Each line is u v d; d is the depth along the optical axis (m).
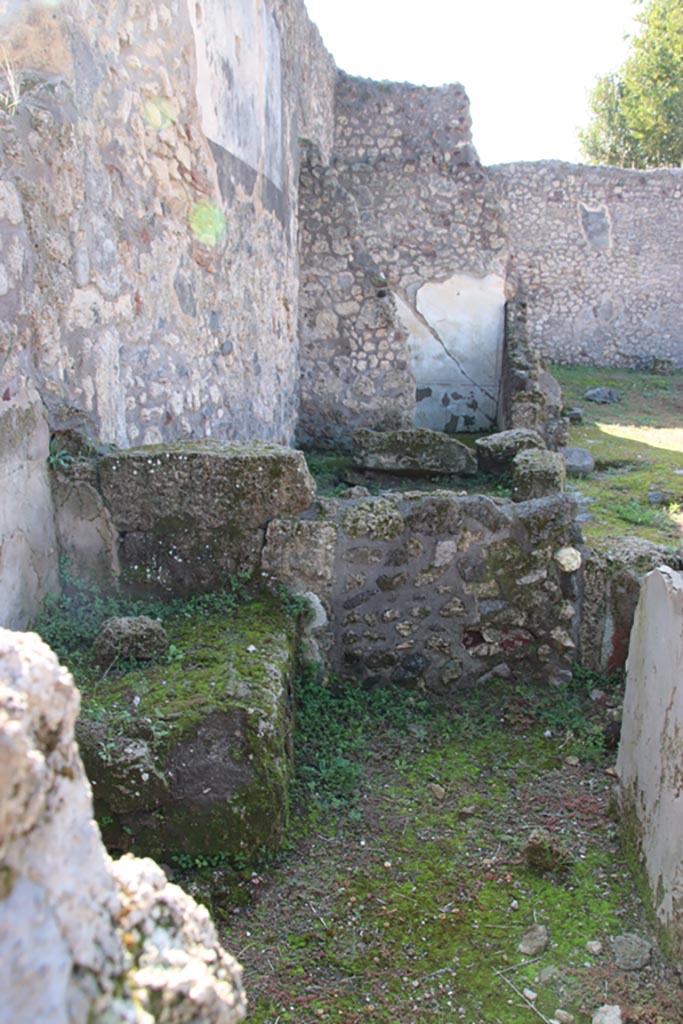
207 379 4.81
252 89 5.63
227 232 5.10
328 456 8.03
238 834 2.46
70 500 3.25
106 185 3.42
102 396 3.44
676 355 15.60
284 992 2.10
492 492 6.59
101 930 0.92
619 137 22.06
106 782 2.36
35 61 3.04
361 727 3.41
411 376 8.16
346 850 2.67
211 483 3.36
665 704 2.42
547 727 3.47
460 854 2.68
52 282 3.06
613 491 6.76
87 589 3.33
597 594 3.67
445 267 9.67
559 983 2.15
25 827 0.83
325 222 7.88
